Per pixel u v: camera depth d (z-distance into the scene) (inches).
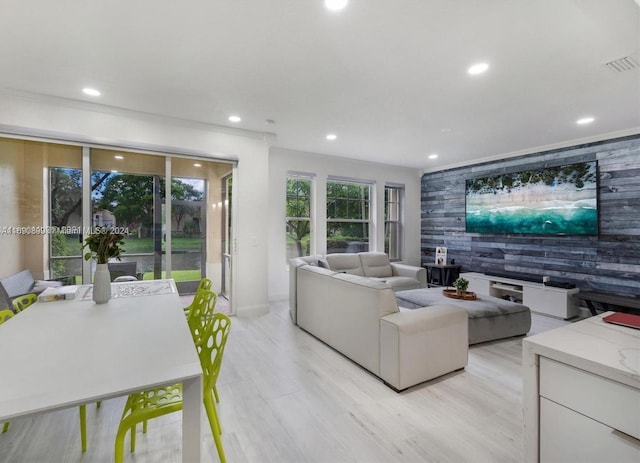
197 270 162.9
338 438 70.6
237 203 164.2
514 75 102.6
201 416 44.4
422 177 269.1
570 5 70.0
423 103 126.3
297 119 146.3
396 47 87.7
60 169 130.9
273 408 82.1
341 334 114.6
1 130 114.7
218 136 158.4
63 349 51.3
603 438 32.3
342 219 234.7
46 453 65.1
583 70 98.9
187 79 107.5
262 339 132.6
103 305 79.3
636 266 150.8
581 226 167.9
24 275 125.3
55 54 92.0
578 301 165.5
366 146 193.3
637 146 151.3
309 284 137.8
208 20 76.9
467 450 66.9
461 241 235.5
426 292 157.9
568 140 174.7
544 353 36.8
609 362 31.9
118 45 87.6
